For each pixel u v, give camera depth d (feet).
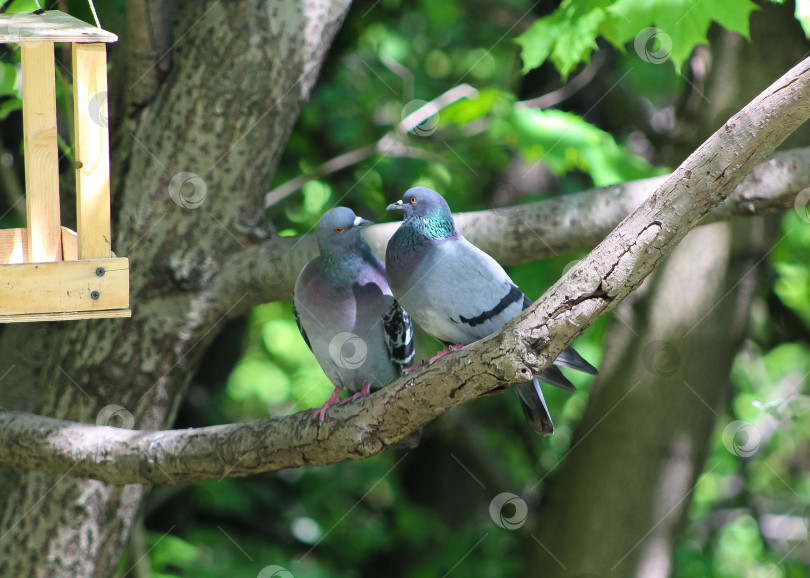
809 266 41.34
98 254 18.25
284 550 45.80
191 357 26.21
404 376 17.97
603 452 32.48
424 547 48.73
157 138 25.21
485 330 22.18
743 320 32.12
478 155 42.22
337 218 21.72
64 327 28.81
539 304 15.57
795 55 30.55
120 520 25.88
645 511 32.14
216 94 24.93
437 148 41.16
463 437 40.86
